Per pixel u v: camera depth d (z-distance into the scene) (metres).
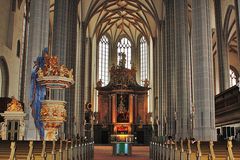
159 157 16.52
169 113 29.31
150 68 46.62
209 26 18.02
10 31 25.17
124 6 43.09
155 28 42.41
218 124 25.73
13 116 16.38
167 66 30.06
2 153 6.09
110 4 41.97
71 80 14.35
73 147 12.10
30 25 17.27
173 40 29.58
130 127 45.41
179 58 24.53
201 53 17.69
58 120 14.05
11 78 25.20
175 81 26.48
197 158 7.71
